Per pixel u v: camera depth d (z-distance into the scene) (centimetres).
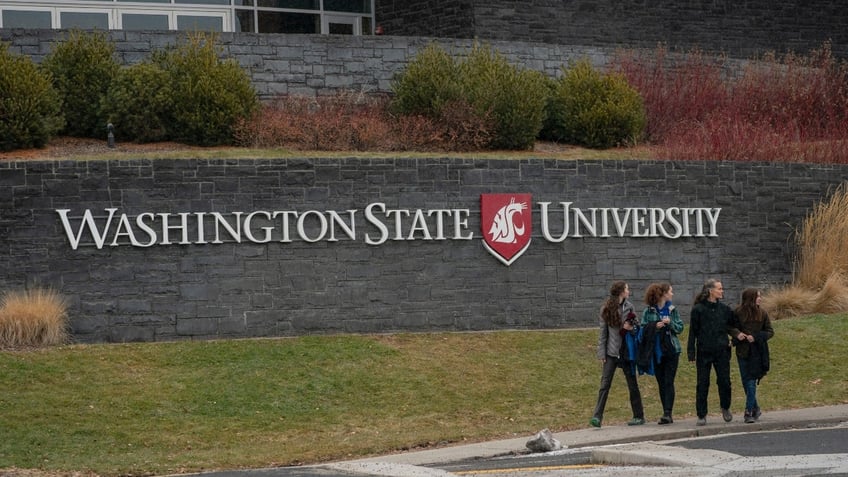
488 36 3112
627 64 3006
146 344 2025
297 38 2722
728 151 2600
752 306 1680
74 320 2028
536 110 2672
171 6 3195
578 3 3206
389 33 3338
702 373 1684
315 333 2117
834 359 2083
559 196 2247
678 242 2327
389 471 1375
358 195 2147
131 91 2511
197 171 2084
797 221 2433
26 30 2594
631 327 1708
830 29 3512
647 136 2883
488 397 1905
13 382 1814
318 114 2598
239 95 2541
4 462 1564
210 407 1800
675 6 3316
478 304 2194
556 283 2236
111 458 1598
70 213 2042
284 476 1377
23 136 2391
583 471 1309
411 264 2164
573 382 1986
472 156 2402
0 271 2030
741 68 3194
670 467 1305
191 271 2072
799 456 1345
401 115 2658
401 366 1991
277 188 2111
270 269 2102
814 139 2897
